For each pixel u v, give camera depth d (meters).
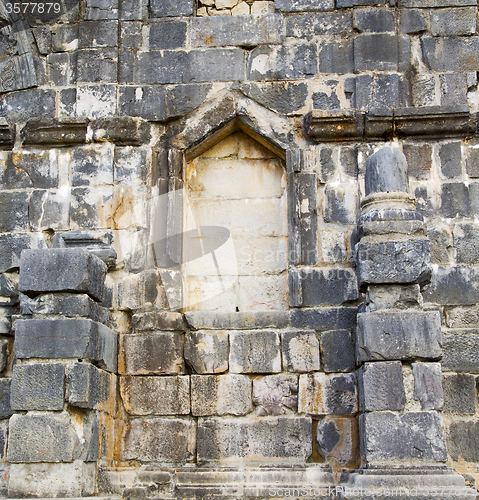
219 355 7.70
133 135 8.48
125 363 7.70
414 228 7.02
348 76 8.59
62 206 8.39
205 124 8.54
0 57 9.05
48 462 6.47
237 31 8.81
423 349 6.71
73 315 6.80
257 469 7.30
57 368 6.57
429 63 8.55
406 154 8.29
